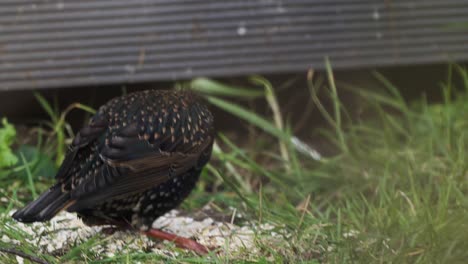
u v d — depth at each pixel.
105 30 9.29
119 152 6.22
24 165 7.76
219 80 9.81
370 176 8.20
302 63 9.52
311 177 8.45
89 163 6.32
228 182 7.40
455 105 9.49
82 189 6.07
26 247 6.31
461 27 9.64
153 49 9.35
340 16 9.54
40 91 9.44
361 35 9.57
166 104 6.71
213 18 9.39
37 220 5.98
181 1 9.33
